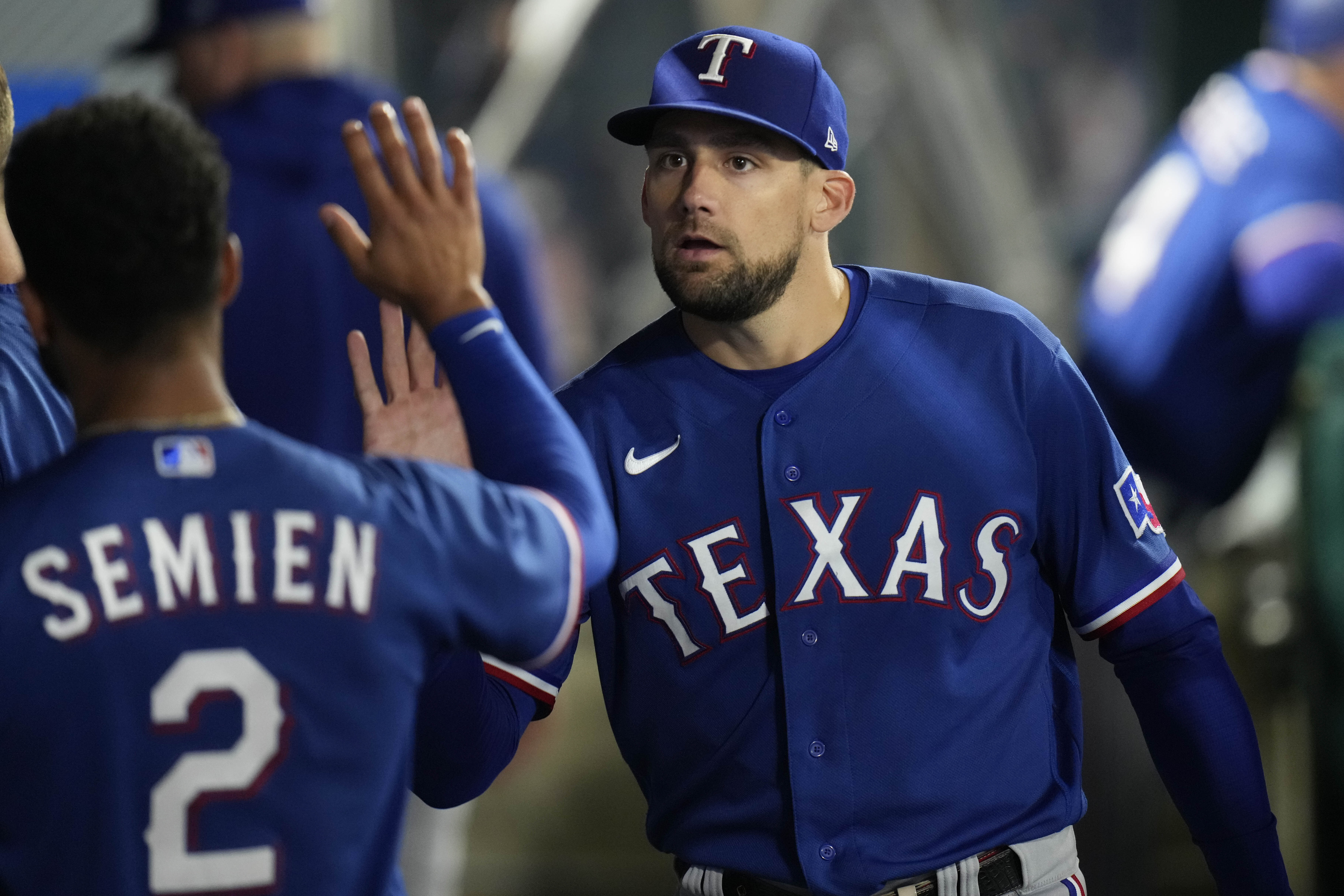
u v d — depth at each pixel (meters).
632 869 19.11
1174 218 14.90
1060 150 35.56
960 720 7.77
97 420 5.95
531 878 18.89
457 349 6.45
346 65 27.50
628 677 8.16
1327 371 13.03
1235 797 8.20
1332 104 14.35
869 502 7.85
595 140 34.00
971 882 7.76
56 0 15.68
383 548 5.89
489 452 6.39
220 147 11.62
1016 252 29.58
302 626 5.77
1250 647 16.64
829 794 7.73
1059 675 8.37
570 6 29.45
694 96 7.56
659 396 8.13
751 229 7.59
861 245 29.81
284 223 11.56
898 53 28.39
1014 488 7.94
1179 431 14.95
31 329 6.76
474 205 6.55
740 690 7.88
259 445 5.95
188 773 5.64
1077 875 8.24
